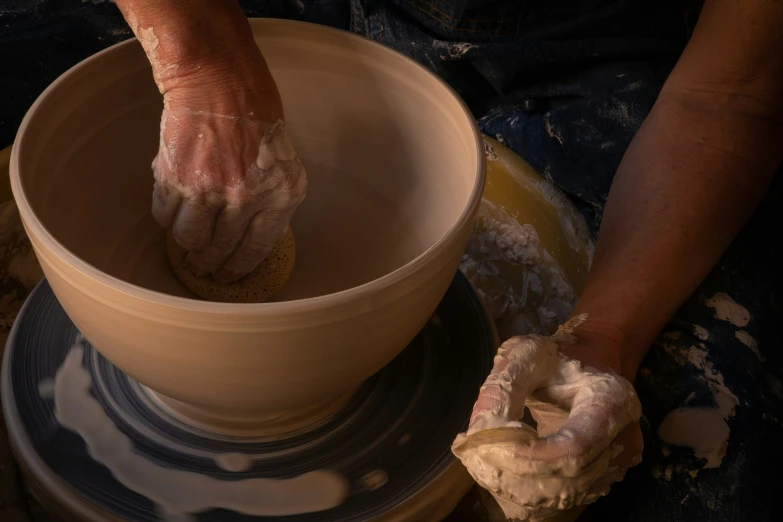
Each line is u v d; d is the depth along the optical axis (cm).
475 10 137
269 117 85
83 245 98
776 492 89
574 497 69
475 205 81
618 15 135
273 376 74
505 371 75
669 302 101
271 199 87
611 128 130
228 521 83
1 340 113
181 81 81
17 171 78
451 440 93
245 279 100
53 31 136
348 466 90
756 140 109
